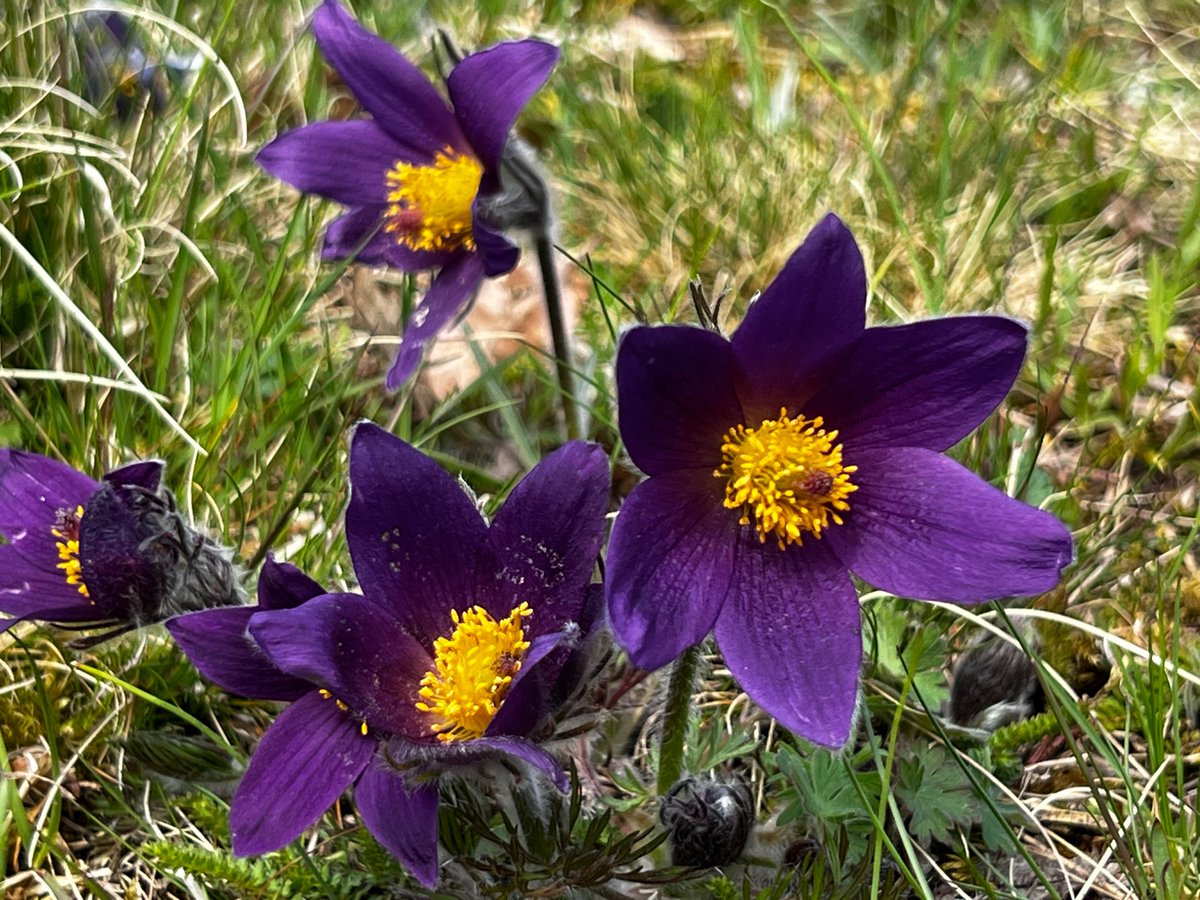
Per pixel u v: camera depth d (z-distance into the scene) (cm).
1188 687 47
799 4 81
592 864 41
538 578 40
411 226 47
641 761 47
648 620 39
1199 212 57
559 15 75
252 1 67
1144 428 53
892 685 45
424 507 40
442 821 42
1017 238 61
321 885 42
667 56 76
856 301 40
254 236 54
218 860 42
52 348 52
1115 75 73
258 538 50
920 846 43
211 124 58
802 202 62
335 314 57
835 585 40
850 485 40
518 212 47
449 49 46
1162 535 51
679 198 62
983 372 40
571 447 40
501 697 40
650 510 40
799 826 44
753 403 41
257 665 40
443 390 56
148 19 58
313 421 52
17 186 52
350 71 46
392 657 40
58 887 43
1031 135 65
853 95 71
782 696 39
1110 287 58
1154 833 43
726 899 42
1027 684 45
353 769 40
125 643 46
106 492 41
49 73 56
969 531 40
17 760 45
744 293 59
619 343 39
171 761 44
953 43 65
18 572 43
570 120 67
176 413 52
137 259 52
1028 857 42
